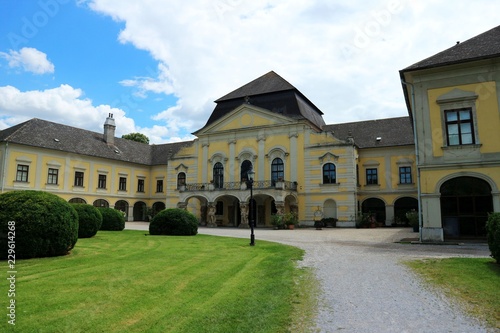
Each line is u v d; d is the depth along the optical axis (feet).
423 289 24.84
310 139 115.03
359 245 52.26
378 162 120.16
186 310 20.61
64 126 141.90
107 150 149.38
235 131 126.93
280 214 104.01
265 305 21.65
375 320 19.03
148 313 20.04
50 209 39.06
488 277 27.02
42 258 37.76
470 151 53.88
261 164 120.88
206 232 84.74
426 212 55.06
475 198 53.42
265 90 128.67
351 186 107.65
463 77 55.67
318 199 111.45
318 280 28.22
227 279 28.60
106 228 81.46
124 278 28.43
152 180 164.35
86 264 34.60
